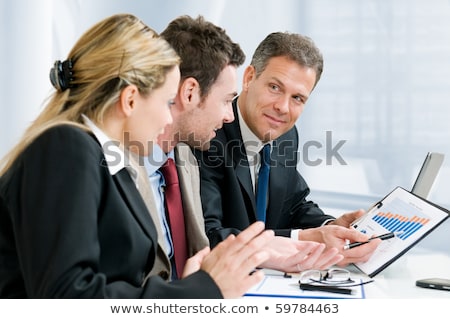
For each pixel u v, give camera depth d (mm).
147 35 1575
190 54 2062
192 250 2111
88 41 1565
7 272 1439
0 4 3668
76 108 1521
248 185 2600
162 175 2076
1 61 3684
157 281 1418
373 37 4336
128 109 1534
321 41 4363
